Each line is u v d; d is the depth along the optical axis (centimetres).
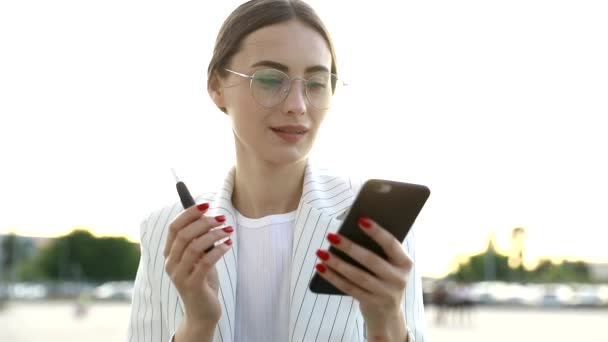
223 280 227
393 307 185
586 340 1852
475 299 5172
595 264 8606
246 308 231
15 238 7331
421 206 189
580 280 8588
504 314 3678
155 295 240
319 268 187
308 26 221
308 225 228
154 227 243
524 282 8556
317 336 220
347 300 223
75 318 2997
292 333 221
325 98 221
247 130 221
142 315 242
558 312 4062
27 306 4647
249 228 236
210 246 195
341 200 234
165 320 237
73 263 8812
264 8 221
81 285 8075
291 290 224
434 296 3039
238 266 234
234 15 228
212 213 239
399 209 187
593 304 4881
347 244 181
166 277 237
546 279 8600
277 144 219
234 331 229
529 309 4541
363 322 229
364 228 180
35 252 8862
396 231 191
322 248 225
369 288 182
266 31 218
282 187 237
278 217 235
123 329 2192
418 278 236
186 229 194
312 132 222
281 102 216
